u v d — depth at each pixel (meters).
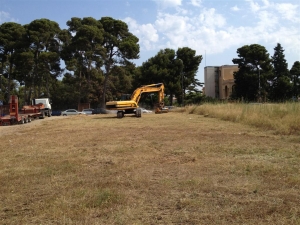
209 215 4.11
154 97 59.53
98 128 18.42
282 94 51.59
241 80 53.09
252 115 17.86
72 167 7.30
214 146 9.91
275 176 5.98
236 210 4.25
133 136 13.53
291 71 57.72
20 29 54.97
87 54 52.47
